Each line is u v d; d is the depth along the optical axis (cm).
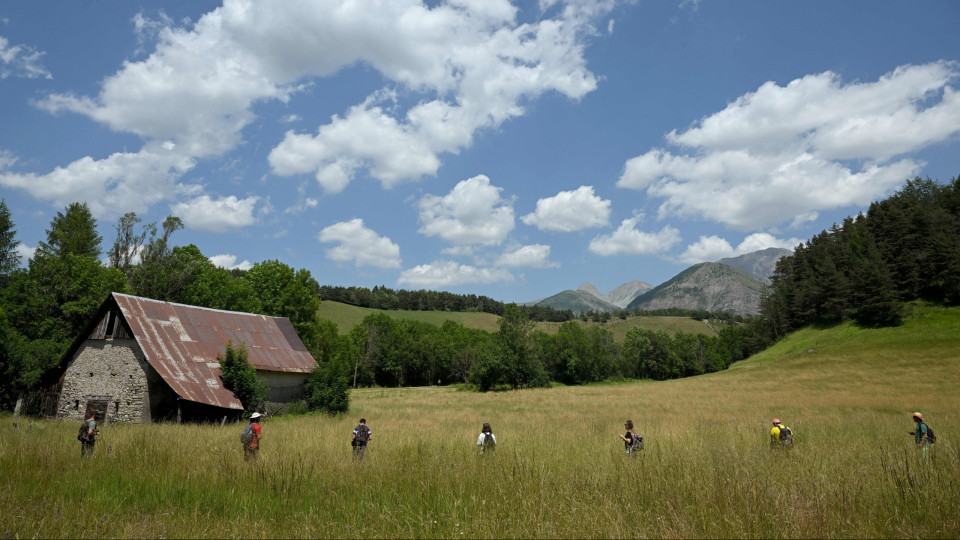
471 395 6531
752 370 7250
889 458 1070
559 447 1449
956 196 10356
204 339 3309
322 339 7138
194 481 902
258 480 913
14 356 3109
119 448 1231
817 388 5131
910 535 595
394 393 7862
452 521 676
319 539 621
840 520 628
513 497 762
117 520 692
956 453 1004
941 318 7356
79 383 3033
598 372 11394
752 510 660
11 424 2188
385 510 712
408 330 13212
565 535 605
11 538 616
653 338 11912
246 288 5509
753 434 1945
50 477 945
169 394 2950
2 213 5028
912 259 8419
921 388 4572
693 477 848
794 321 10538
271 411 3419
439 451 1268
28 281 4341
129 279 5084
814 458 1109
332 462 1086
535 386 8900
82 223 5912
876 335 7481
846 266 10350
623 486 821
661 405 4100
